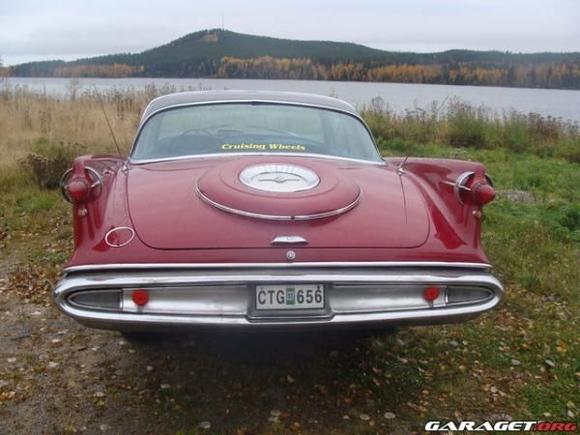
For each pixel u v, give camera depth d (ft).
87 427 8.53
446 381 10.14
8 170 25.95
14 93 53.57
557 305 13.78
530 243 17.79
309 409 9.14
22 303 13.07
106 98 53.62
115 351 10.87
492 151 45.47
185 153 11.01
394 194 9.57
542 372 10.55
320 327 8.05
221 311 7.91
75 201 8.67
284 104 12.44
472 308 8.50
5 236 18.31
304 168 9.66
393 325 8.29
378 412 9.14
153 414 8.90
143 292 7.82
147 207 8.73
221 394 9.49
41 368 10.16
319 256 8.01
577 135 51.16
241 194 8.57
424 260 8.32
